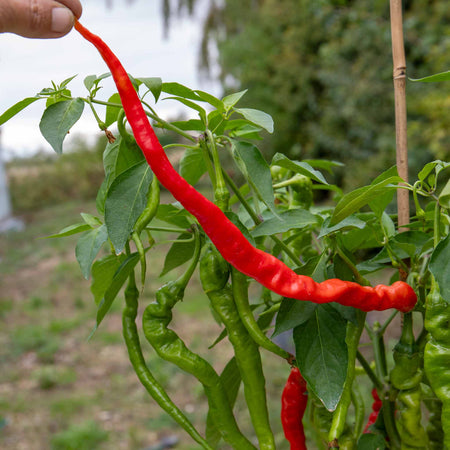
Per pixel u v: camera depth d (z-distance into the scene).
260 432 0.77
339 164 1.05
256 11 10.16
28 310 6.02
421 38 5.61
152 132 0.64
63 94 0.76
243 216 1.05
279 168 1.14
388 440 0.88
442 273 0.64
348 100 6.11
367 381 2.94
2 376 4.48
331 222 0.73
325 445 0.92
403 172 0.91
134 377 4.31
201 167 0.97
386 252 0.88
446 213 0.77
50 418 3.81
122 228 0.73
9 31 0.67
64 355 4.79
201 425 3.54
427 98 4.81
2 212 12.48
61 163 13.80
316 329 0.75
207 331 4.82
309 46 7.41
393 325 3.90
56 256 8.33
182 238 0.94
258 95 7.70
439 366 0.68
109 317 5.57
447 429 0.68
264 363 3.95
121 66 0.64
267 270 0.68
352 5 6.84
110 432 3.58
